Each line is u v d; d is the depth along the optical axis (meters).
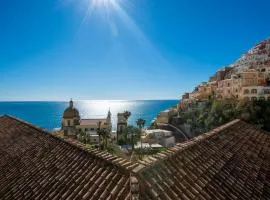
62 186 9.90
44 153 13.65
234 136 16.30
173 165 9.71
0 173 13.45
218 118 79.81
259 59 122.50
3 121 23.31
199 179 9.67
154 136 88.62
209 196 8.81
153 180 8.04
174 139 86.12
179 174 9.27
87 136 92.50
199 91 126.12
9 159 14.71
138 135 90.81
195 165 10.54
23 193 10.73
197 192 8.65
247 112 73.75
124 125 96.19
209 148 12.90
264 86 82.31
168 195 7.75
